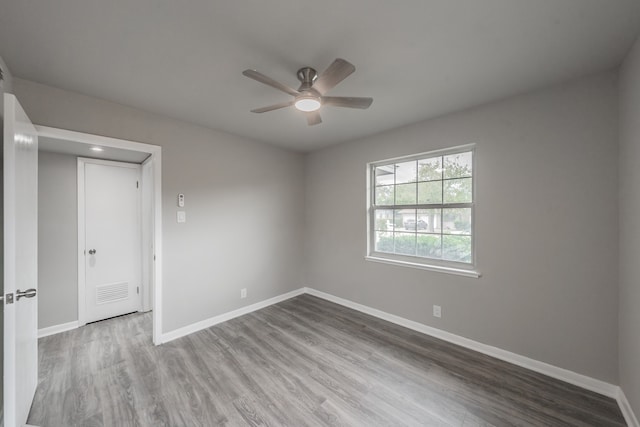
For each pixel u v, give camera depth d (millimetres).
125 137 2414
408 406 1780
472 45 1593
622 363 1760
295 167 4117
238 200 3338
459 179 2664
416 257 2980
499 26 1425
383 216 3320
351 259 3598
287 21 1391
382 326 3021
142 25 1408
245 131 3166
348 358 2359
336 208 3781
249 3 1262
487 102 2371
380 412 1728
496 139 2342
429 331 2801
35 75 1891
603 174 1873
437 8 1300
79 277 3037
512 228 2264
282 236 3910
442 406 1777
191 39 1534
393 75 1935
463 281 2557
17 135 1448
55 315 2887
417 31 1471
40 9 1273
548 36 1506
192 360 2326
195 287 2916
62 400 1818
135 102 2354
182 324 2801
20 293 1434
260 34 1495
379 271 3268
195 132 2918
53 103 2053
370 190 3434
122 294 3361
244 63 1785
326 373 2141
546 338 2111
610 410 1722
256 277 3555
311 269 4188
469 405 1783
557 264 2061
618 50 1630
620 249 1789
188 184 2857
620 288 1789
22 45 1551
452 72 1894
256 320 3199
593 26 1416
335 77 1552
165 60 1740
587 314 1940
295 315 3350
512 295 2271
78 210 3057
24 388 1567
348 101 1845
